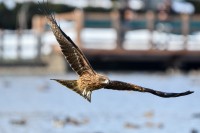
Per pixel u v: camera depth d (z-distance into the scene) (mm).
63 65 92750
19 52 97125
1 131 34844
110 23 97375
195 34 100062
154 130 36344
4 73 95562
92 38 96500
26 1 124500
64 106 52281
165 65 97438
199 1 135250
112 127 37219
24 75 93375
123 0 101812
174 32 100062
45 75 93062
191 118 43312
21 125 37500
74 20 97438
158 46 98438
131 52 94688
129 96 65625
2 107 50719
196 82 78625
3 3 129375
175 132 35750
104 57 94500
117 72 97312
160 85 73375
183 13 109750
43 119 41250
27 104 53875
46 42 97438
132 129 36406
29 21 123812
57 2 129875
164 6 103938
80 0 131125
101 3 130750
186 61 96688
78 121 38688
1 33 97688
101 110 49219
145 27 99250
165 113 47062
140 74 94125
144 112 47750
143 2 125000
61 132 34500
